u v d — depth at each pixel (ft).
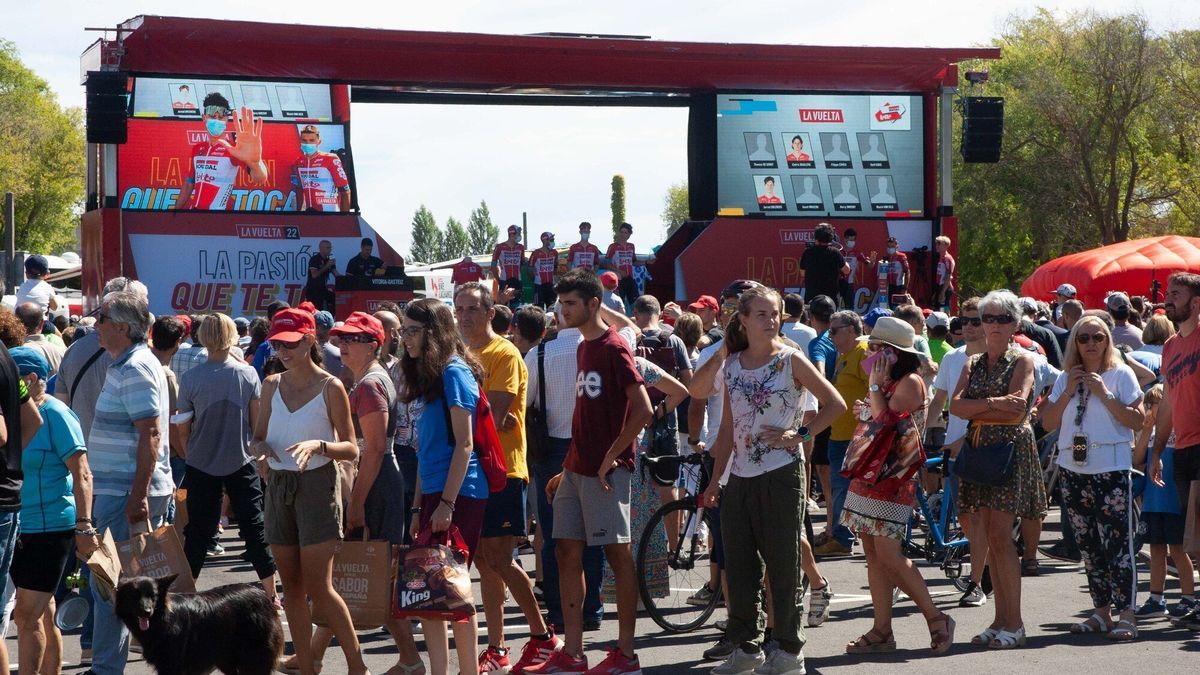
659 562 24.77
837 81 75.92
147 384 20.25
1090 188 145.79
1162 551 25.62
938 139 78.02
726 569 20.99
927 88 76.89
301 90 67.92
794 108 76.18
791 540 20.38
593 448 20.72
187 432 25.53
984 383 23.21
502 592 21.59
